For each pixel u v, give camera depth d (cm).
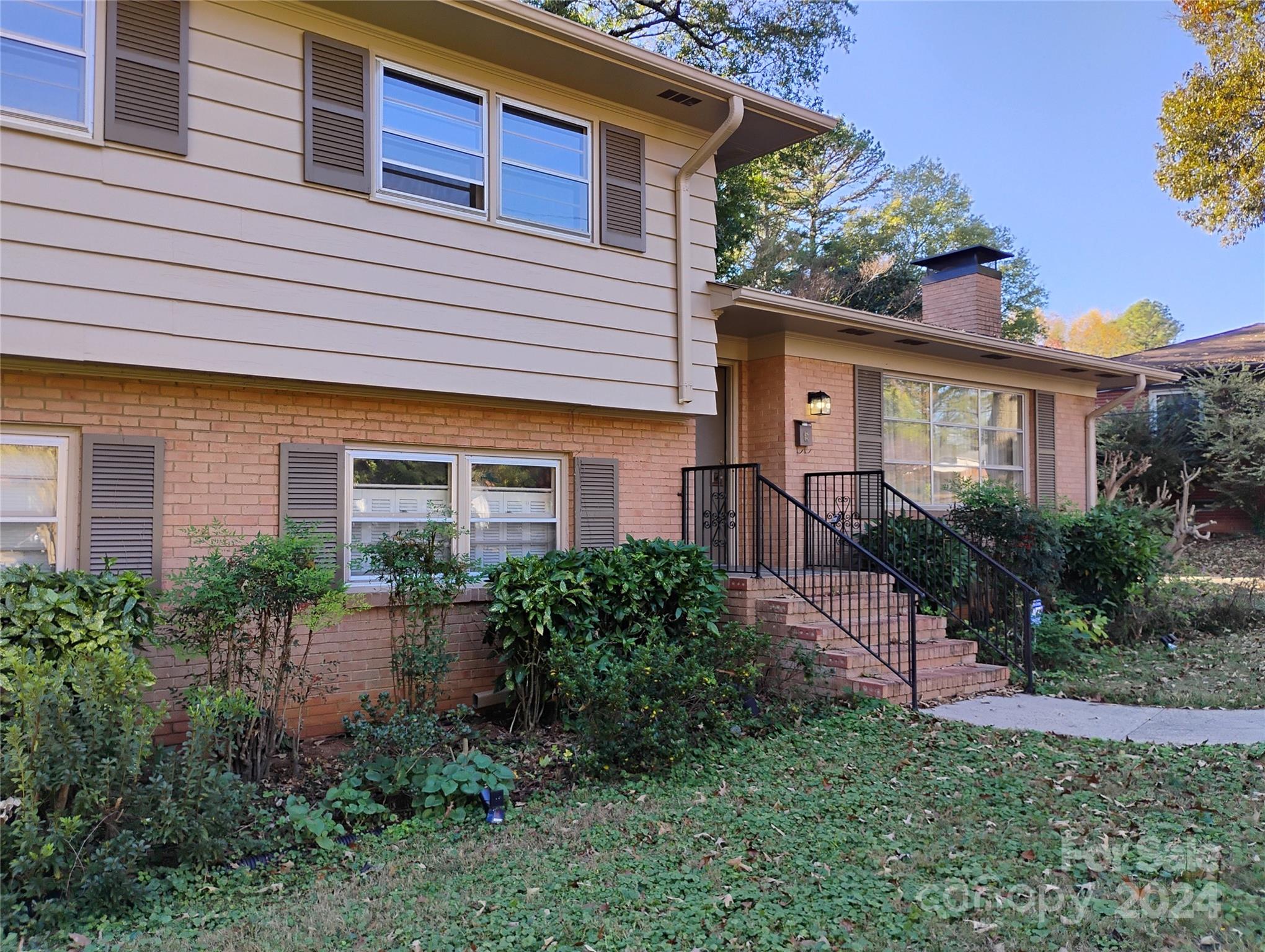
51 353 510
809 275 2798
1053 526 1038
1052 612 1020
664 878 399
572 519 780
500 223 705
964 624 929
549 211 741
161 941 348
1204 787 504
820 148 2481
